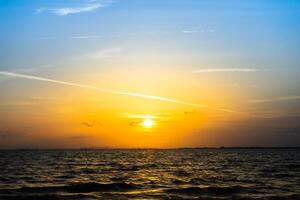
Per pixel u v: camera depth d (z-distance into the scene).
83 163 94.94
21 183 45.62
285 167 76.44
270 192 37.44
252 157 143.00
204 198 33.97
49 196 34.75
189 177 53.38
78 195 35.62
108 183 42.62
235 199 33.19
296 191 38.12
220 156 158.38
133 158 135.75
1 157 141.75
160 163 95.25
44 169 70.75
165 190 38.44
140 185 42.50
